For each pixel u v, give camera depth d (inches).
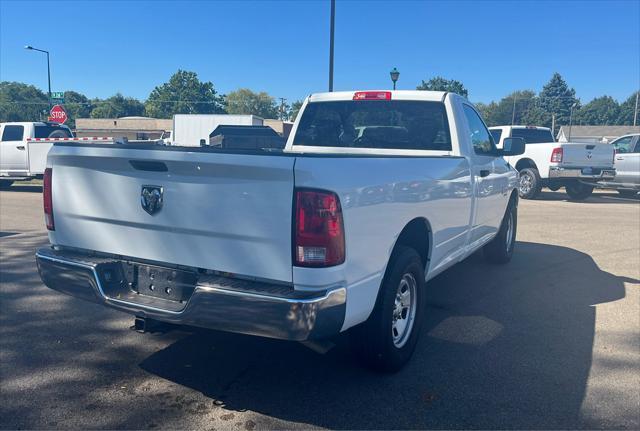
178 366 158.1
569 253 313.9
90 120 2886.3
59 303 213.6
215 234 124.0
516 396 141.8
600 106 4680.1
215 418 130.3
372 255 131.3
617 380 151.1
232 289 118.4
